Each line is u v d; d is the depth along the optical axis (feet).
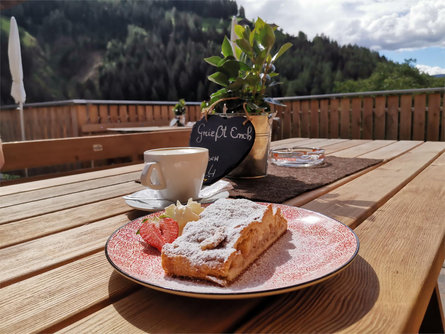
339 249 1.42
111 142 5.33
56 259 1.60
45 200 2.70
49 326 1.08
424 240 1.69
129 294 1.28
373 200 2.46
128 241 1.58
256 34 3.28
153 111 19.44
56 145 4.75
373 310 1.10
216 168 3.06
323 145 5.75
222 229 1.37
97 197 2.77
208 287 1.17
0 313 1.15
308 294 1.20
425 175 3.31
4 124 21.11
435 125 11.98
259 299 1.19
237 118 3.15
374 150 5.08
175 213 1.78
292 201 2.49
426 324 2.45
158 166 2.30
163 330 1.03
